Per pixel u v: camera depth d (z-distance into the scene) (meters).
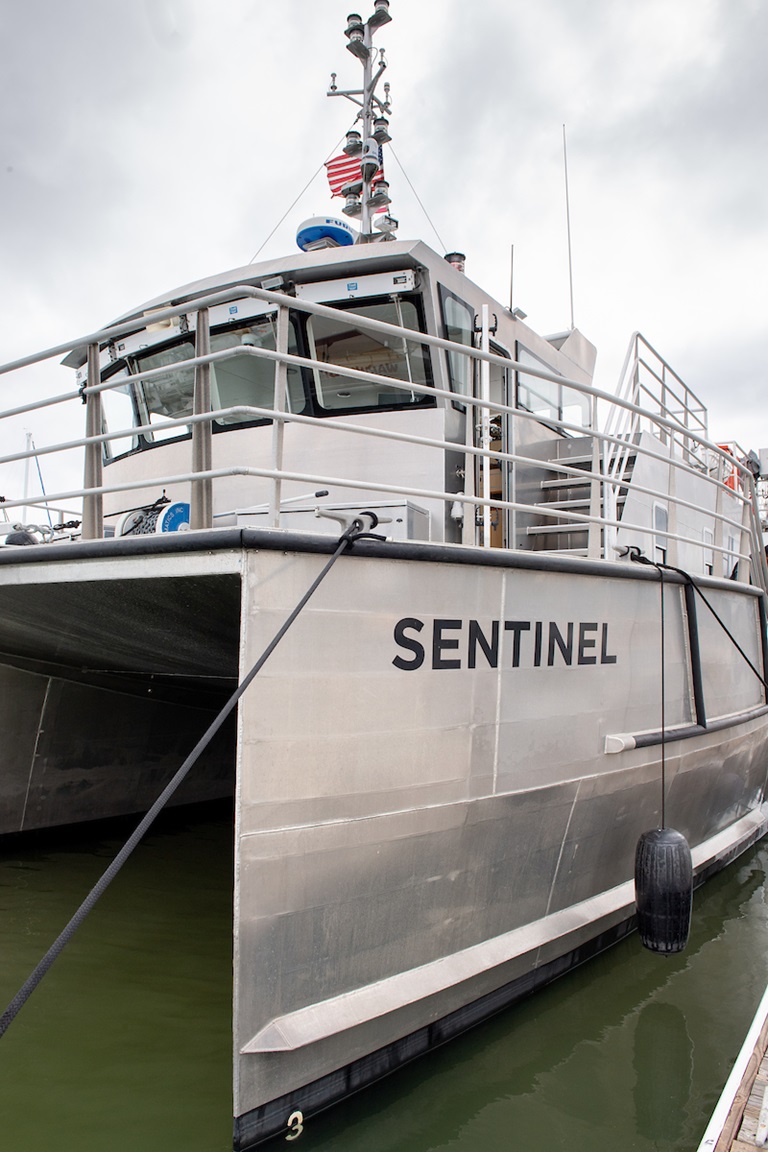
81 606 4.54
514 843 4.37
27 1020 4.42
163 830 8.38
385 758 3.68
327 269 5.39
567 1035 4.21
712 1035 4.26
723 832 7.05
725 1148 2.93
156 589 3.81
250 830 3.21
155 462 6.30
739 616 7.14
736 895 6.45
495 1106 3.60
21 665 7.22
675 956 5.23
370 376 3.66
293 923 3.36
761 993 4.76
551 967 4.70
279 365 3.38
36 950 5.29
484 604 4.12
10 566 4.26
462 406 5.76
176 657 5.46
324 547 3.44
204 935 5.61
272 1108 3.24
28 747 7.38
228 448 5.83
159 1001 4.65
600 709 4.92
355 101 8.39
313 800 3.42
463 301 5.85
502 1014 4.34
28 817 7.45
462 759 4.02
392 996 3.69
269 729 3.28
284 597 3.32
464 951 4.13
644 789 5.39
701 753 6.10
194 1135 3.43
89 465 4.02
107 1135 3.43
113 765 8.16
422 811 3.84
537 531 6.64
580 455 7.45
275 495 3.38
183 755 8.94
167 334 6.05
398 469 5.46
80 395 4.05
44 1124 3.51
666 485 7.59
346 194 8.48
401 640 3.74
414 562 3.79
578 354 8.80
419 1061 3.85
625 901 5.25
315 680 3.43
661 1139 3.41
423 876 3.88
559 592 4.57
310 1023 3.37
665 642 5.64
